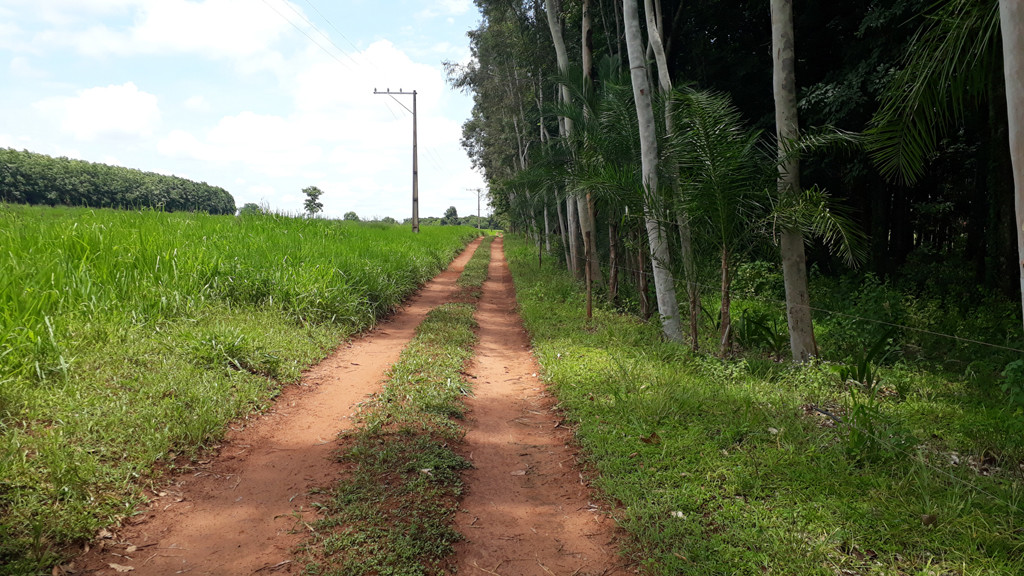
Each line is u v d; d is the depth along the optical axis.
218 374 5.28
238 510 3.37
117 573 2.70
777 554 2.87
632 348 7.42
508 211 27.83
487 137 31.36
